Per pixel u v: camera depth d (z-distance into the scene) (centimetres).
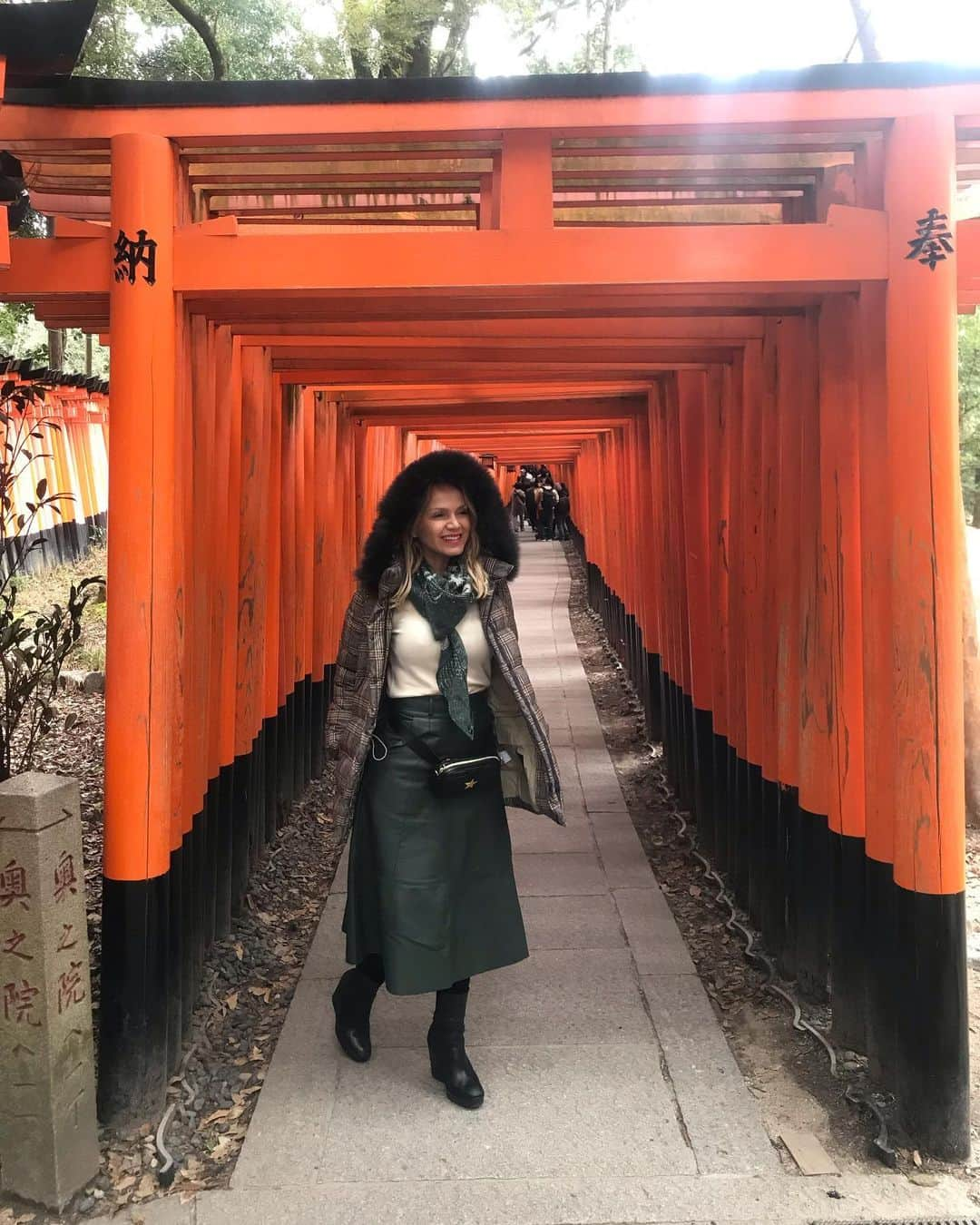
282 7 995
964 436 2644
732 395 378
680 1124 247
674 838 465
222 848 343
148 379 232
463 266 234
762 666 342
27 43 204
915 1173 229
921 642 230
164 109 227
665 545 534
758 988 318
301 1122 248
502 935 256
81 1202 220
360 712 246
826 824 301
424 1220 214
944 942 232
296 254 234
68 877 213
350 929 255
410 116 225
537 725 249
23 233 538
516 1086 263
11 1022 210
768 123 226
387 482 800
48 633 326
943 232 225
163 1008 251
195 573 291
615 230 233
